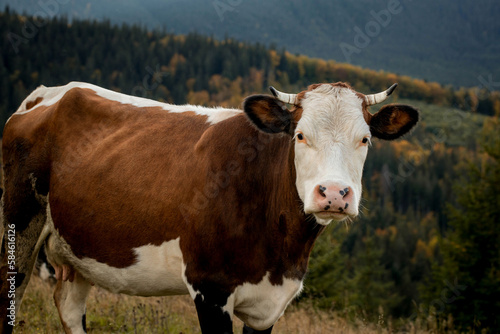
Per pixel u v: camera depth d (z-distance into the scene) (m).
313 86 3.85
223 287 3.84
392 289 41.25
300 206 3.74
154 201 4.09
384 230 75.44
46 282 7.88
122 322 5.99
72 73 75.06
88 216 4.40
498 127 19.31
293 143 3.75
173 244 4.01
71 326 4.99
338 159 3.38
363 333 7.07
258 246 3.86
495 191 18.23
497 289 16.58
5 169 5.09
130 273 4.23
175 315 6.46
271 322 3.98
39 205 4.90
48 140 4.83
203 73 100.06
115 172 4.36
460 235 18.19
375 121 3.91
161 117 4.62
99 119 4.79
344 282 16.36
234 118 4.18
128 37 101.56
